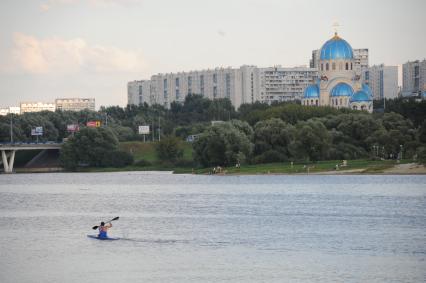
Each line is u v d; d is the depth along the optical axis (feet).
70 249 537.24
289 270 468.75
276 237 573.33
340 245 539.70
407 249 523.29
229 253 516.32
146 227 630.33
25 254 522.47
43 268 482.69
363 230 600.39
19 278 460.96
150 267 481.05
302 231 598.75
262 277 454.81
